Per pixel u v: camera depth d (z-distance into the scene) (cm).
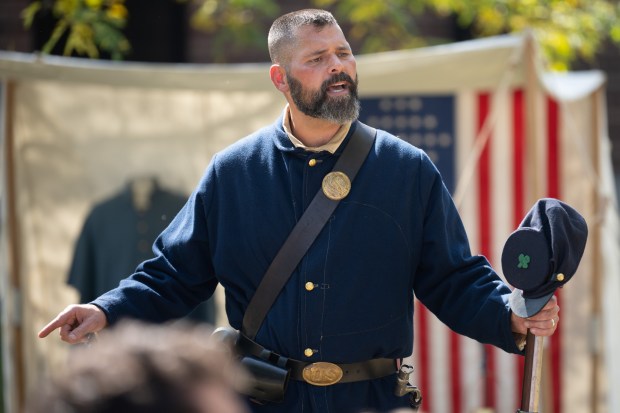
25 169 1164
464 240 641
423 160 631
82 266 1143
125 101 1158
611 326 1191
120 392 280
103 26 1430
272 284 620
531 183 1055
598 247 1162
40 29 1717
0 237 1170
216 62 1686
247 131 1152
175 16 1803
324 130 630
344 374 615
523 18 1577
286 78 632
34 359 1170
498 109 1082
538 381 588
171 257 651
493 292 606
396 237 620
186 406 283
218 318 1118
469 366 1105
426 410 1109
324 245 616
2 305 1254
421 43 1645
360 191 621
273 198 628
